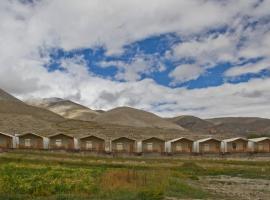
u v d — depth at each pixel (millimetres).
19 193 41906
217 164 105250
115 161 101250
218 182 71188
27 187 43469
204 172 88125
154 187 46969
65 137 127750
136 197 40781
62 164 87188
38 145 125500
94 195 41438
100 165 89375
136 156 122562
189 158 121375
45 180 49125
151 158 116188
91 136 129000
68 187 45281
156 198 41344
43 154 107938
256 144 134000
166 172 66812
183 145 131000
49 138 127188
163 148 129750
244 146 133375
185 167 94812
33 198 39250
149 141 129500
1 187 42688
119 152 124125
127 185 47562
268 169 95500
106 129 197625
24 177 51688
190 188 55219
